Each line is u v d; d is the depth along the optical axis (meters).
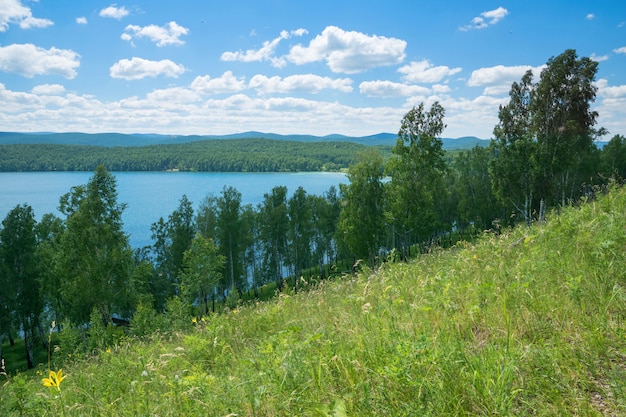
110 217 38.06
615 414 2.56
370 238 49.31
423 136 45.69
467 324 4.09
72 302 37.25
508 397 2.72
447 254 9.05
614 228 6.02
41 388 6.11
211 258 43.81
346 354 3.74
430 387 2.86
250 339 6.91
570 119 42.50
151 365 6.19
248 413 3.45
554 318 3.95
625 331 3.46
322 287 9.20
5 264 46.44
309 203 74.56
